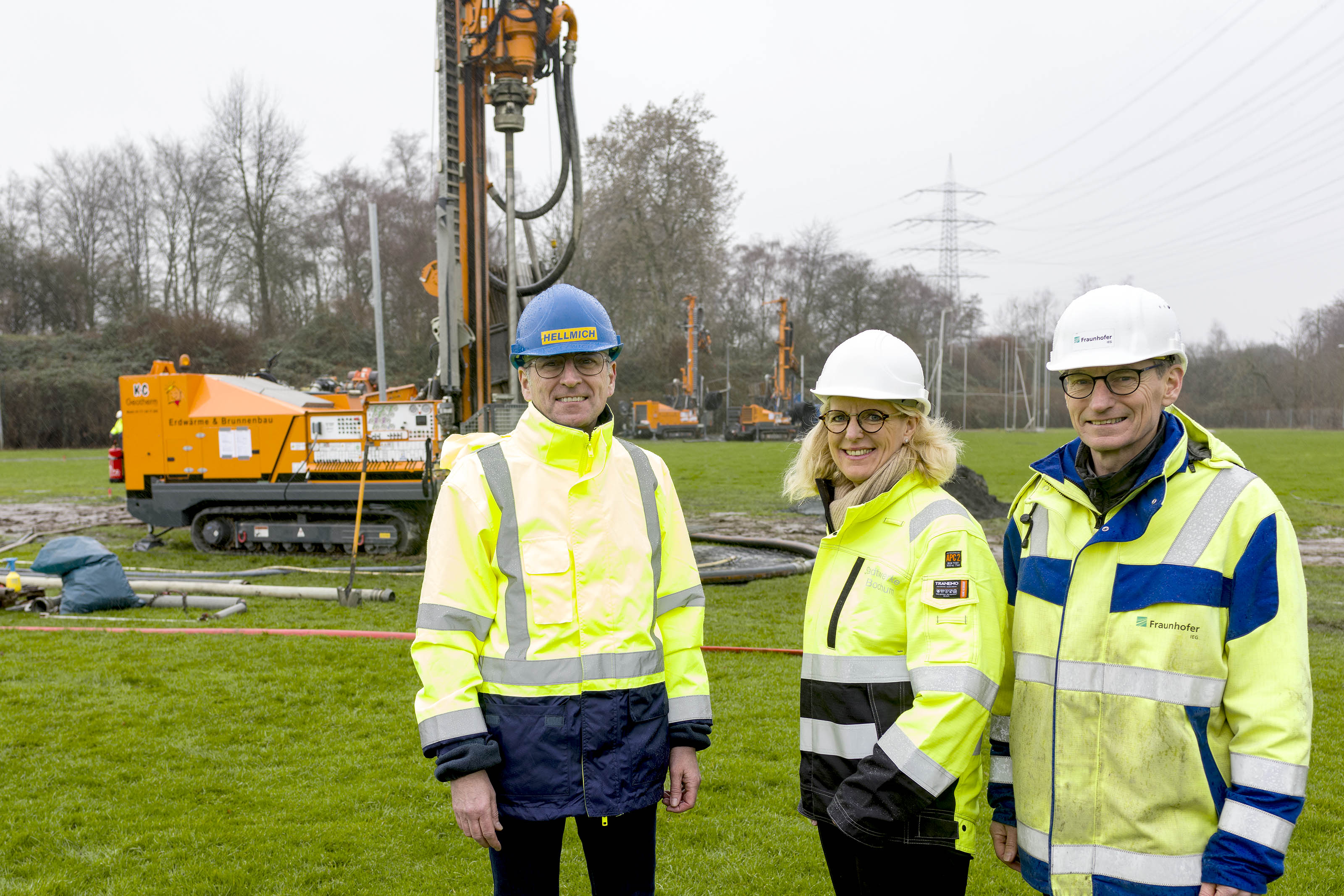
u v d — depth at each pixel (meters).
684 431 48.53
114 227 52.81
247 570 10.05
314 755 4.63
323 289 56.41
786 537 12.93
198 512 11.29
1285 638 1.81
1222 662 1.88
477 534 2.25
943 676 2.02
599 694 2.20
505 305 11.42
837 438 2.32
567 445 2.30
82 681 5.76
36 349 48.69
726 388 58.03
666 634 2.43
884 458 2.31
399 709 5.32
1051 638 2.06
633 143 46.00
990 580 2.12
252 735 4.89
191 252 52.59
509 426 10.68
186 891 3.33
